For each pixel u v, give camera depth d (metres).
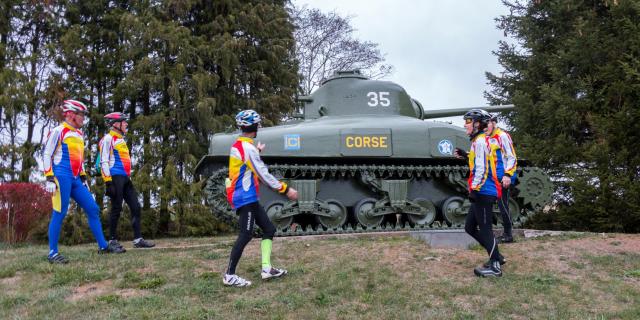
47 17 20.75
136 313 5.70
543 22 17.75
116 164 9.30
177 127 21.73
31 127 20.84
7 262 8.14
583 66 14.67
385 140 11.31
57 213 8.11
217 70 22.94
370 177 11.65
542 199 12.09
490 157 7.15
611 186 12.88
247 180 6.62
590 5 15.80
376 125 11.48
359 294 6.33
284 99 24.39
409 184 12.29
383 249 8.55
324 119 12.35
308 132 11.10
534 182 12.09
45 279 7.28
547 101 14.77
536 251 8.48
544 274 7.23
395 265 7.62
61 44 20.97
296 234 11.07
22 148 19.55
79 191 8.59
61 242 18.78
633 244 8.98
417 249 8.54
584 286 6.76
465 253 8.34
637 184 12.41
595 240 9.34
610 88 13.31
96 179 20.20
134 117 22.48
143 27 20.08
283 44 24.50
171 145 20.88
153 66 20.44
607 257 8.04
